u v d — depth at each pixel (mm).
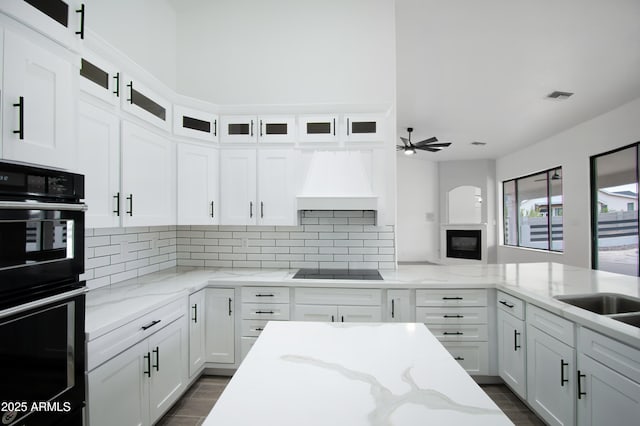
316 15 2854
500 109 4266
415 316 2232
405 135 5598
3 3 969
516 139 5719
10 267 947
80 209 1187
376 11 2812
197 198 2453
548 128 5055
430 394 740
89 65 1592
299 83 2857
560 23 2496
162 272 2604
